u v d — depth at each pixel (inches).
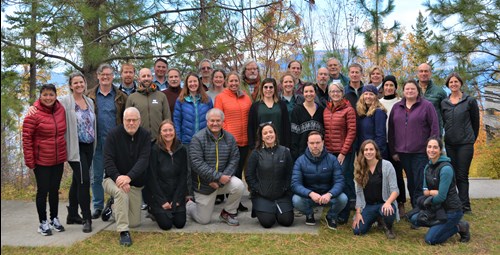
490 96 491.8
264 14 394.9
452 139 220.4
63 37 294.2
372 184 185.9
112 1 309.0
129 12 309.7
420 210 183.3
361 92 232.2
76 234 188.4
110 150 187.2
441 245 175.5
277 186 199.2
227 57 374.3
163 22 331.9
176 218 196.4
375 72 242.1
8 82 254.8
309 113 218.1
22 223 205.3
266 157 199.5
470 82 438.6
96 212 213.5
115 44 332.5
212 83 247.3
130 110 185.9
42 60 323.0
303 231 191.8
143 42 332.8
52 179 188.2
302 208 198.8
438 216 175.3
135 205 195.0
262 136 201.6
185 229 196.7
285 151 202.1
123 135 188.9
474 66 434.3
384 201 186.9
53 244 175.9
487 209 228.7
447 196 174.4
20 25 299.7
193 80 221.5
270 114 216.2
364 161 187.8
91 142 195.9
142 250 170.9
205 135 202.5
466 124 218.2
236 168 206.5
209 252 168.1
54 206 191.8
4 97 210.4
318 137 194.7
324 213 220.4
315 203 199.2
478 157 360.5
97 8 303.1
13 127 214.4
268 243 177.2
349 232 191.8
